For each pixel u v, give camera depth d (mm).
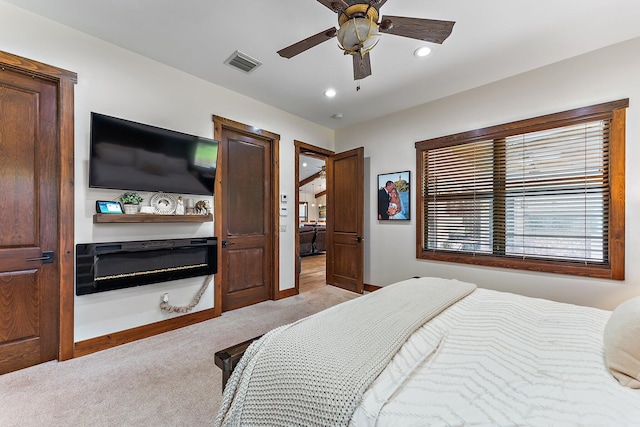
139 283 2541
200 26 2215
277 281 3895
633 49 2326
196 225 3020
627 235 2344
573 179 2641
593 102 2492
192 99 2988
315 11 2037
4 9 1979
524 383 896
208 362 2170
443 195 3510
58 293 2197
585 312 1543
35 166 2139
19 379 1930
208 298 3117
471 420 735
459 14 2051
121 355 2275
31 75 2098
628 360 932
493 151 3119
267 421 980
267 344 1202
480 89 3172
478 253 3221
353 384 892
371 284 4234
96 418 1564
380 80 3055
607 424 714
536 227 2855
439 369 985
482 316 1487
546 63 2705
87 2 1959
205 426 1519
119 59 2488
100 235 2375
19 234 2078
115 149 2373
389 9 2010
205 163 2980
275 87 3244
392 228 3984
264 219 3846
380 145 4145
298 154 4191
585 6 1953
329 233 4711
